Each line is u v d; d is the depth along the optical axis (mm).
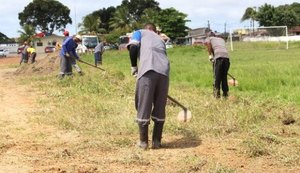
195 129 8570
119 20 105125
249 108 9898
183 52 49875
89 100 12266
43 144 7914
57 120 9805
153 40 7668
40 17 130500
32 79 20469
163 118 7590
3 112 11312
